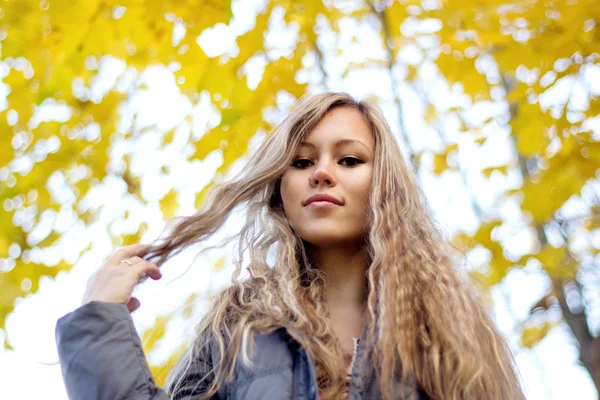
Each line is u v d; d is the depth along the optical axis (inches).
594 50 119.3
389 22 140.4
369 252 75.0
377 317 69.9
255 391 64.6
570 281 132.3
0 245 136.3
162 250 77.1
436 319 70.8
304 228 74.7
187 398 69.8
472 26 129.7
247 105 128.7
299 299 72.4
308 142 78.0
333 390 65.7
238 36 129.3
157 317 118.0
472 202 137.6
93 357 63.8
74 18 127.0
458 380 67.7
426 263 75.8
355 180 75.9
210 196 80.7
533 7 123.3
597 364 126.8
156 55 131.4
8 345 128.9
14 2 126.8
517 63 122.6
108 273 71.1
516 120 122.3
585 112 120.9
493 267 124.0
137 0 125.5
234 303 73.8
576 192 120.0
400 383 65.9
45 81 132.6
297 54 134.8
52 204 137.8
